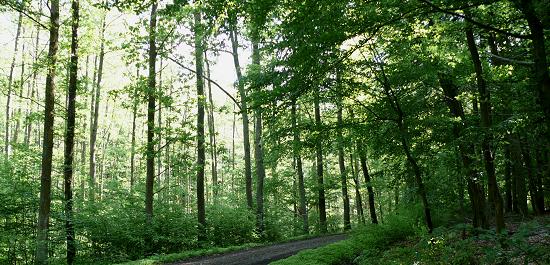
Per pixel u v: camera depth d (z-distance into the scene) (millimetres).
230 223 19469
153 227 15891
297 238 20344
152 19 16297
